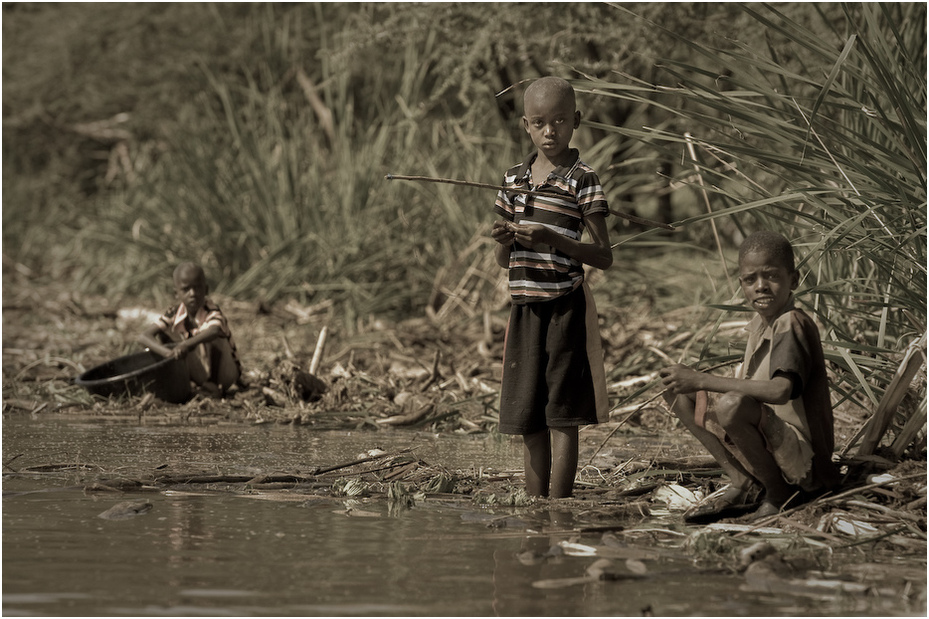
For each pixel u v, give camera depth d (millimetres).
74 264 31438
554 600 5438
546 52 21938
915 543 6715
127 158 38469
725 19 18375
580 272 8570
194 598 5398
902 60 11062
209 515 7516
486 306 21094
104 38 39031
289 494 8438
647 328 18406
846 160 9656
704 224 19125
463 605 5328
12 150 41844
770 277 7480
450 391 15133
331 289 23359
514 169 8961
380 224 23656
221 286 24391
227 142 25844
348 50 22203
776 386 7227
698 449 11133
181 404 14867
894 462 8312
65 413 13898
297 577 5812
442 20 22109
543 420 8484
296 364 15250
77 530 6934
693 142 10117
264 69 29438
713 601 5457
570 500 8359
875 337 11312
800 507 7379
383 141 24281
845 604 5438
